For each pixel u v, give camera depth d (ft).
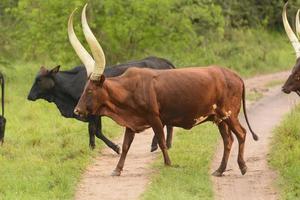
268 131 148.15
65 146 130.31
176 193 93.56
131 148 133.18
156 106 106.63
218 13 252.83
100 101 105.81
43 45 229.66
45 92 132.26
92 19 225.56
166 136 139.44
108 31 226.38
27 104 183.32
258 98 203.62
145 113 107.14
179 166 111.65
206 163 115.85
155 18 231.09
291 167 107.34
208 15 247.50
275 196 95.55
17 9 232.32
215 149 129.08
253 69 293.84
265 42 357.61
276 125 153.69
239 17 369.09
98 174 109.70
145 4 225.56
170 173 105.81
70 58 227.40
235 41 341.62
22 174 106.01
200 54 285.02
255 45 341.62
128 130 108.06
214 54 296.10
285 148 122.93
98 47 103.86
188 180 101.96
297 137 133.59
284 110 179.32
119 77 107.86
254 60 304.71
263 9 383.45
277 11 384.06
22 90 209.97
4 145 129.70
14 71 247.09
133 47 234.99
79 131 146.41
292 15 363.76
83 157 120.37
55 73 131.85
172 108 107.34
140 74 107.34
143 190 97.66
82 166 112.88
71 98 132.05
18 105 182.60
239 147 109.91
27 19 230.89
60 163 114.21
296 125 139.54
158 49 242.37
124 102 106.52
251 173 110.01
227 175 108.88
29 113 168.86
